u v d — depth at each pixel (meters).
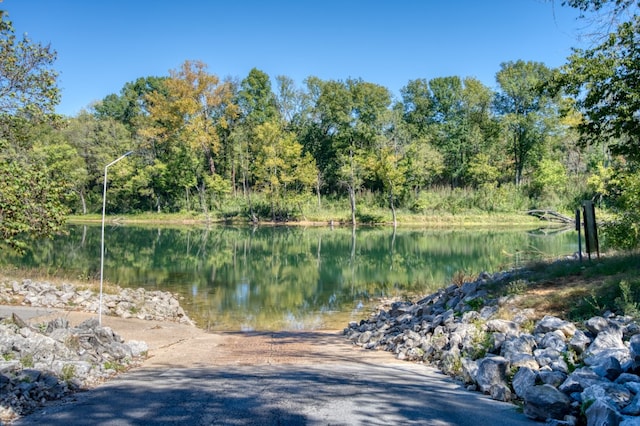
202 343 12.46
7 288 18.28
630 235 16.16
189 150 70.44
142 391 6.62
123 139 75.75
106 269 28.77
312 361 9.52
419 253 36.09
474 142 73.19
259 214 72.12
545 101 68.00
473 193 70.06
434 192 72.62
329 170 76.12
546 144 70.25
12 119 13.78
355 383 7.10
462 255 34.12
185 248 40.78
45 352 7.57
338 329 16.28
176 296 21.78
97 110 96.12
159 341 12.60
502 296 10.80
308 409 5.63
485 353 7.71
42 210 13.66
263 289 23.41
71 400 6.13
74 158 66.88
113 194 76.25
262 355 10.41
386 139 68.69
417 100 83.38
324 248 40.78
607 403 4.64
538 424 5.11
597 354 6.31
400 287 23.56
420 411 5.56
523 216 64.31
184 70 68.50
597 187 45.81
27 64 13.72
